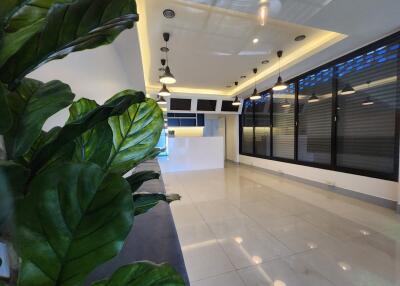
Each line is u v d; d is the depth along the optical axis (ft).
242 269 6.09
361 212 9.95
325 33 10.68
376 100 10.94
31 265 1.06
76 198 1.12
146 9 8.48
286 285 5.44
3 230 1.04
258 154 23.07
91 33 1.23
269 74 16.53
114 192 1.17
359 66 11.67
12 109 1.28
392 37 9.86
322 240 7.53
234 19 9.21
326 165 14.03
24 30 1.08
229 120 29.81
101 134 1.74
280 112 19.01
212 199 12.57
